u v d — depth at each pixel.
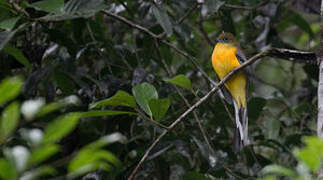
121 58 10.38
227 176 9.77
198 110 10.53
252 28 12.94
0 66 9.45
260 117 12.03
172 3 11.59
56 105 4.24
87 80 9.48
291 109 11.59
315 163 3.79
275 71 14.76
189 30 11.03
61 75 8.59
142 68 9.66
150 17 12.96
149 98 7.48
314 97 12.66
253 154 9.94
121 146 9.12
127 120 9.80
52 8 7.92
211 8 9.63
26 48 10.02
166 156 10.12
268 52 8.68
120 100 7.09
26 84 8.05
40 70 8.18
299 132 10.97
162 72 13.08
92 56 10.89
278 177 8.62
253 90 12.29
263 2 12.41
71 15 8.23
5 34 7.84
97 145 3.65
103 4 8.36
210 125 11.12
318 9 13.59
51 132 3.62
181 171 10.00
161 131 9.84
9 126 3.84
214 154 9.30
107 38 11.32
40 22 8.60
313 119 11.80
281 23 14.24
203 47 14.11
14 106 3.84
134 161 8.84
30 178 3.53
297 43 15.80
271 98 11.70
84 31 11.47
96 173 8.48
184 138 9.63
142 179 9.77
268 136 10.74
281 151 10.41
